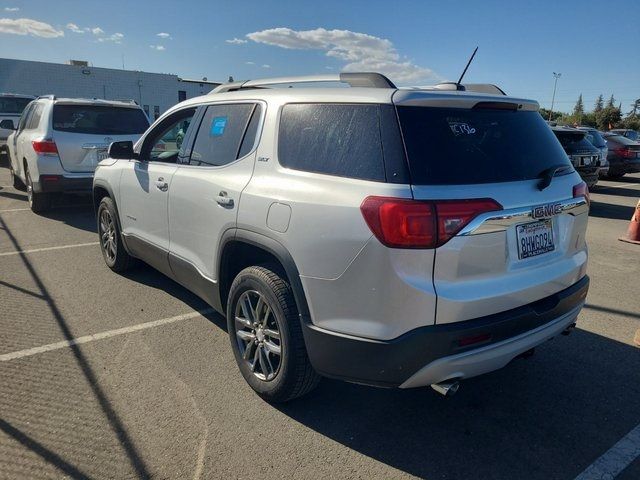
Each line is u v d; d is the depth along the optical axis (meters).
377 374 2.56
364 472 2.65
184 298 4.93
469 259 2.50
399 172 2.46
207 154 3.77
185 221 3.88
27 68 38.91
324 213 2.63
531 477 2.64
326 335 2.68
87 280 5.40
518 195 2.67
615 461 2.76
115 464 2.64
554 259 2.98
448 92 2.79
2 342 3.95
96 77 41.72
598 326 4.53
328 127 2.85
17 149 9.73
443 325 2.46
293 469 2.65
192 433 2.91
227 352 3.86
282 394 3.06
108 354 3.79
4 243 6.89
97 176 5.57
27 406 3.12
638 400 3.35
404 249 2.39
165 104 45.47
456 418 3.13
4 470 2.57
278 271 3.06
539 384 3.53
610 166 17.45
